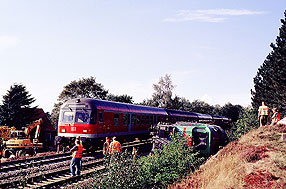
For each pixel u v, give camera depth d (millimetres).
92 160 15617
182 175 9289
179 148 10445
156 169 9625
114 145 12023
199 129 12016
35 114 34969
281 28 25172
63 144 17734
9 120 32531
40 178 10773
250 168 7414
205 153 11695
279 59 24375
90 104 16984
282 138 9703
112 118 18641
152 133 13266
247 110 20891
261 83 29797
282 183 6262
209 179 8055
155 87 52906
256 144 9773
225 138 13922
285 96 23547
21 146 17594
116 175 8344
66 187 9562
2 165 13375
